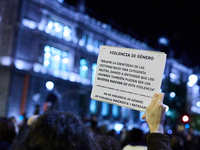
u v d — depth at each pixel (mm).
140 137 5086
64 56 33906
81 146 1500
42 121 1513
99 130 8727
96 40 39125
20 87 28172
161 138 1696
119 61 2482
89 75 37250
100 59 2559
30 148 1433
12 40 28125
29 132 1509
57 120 1524
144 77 2365
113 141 3670
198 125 29422
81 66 36500
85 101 35719
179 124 12758
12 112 27047
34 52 29812
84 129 1589
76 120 1607
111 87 2477
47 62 31031
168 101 32375
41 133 1452
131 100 2383
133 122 42906
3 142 4125
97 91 2523
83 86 35688
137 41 44906
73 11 35125
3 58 27891
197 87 36750
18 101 27766
